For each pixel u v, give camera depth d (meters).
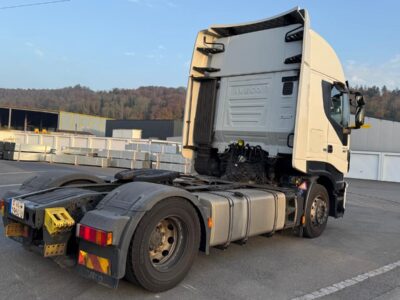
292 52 6.60
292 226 6.41
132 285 4.36
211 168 7.52
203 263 5.30
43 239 4.19
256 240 6.70
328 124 7.08
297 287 4.61
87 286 4.27
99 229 3.76
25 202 4.41
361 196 15.28
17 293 4.02
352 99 7.81
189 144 7.62
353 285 4.76
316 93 6.73
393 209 11.97
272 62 6.80
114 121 57.91
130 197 4.08
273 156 6.76
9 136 41.00
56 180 5.23
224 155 7.35
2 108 67.88
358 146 32.34
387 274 5.25
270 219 5.86
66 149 27.03
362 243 6.97
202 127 7.54
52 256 4.21
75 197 4.39
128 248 3.89
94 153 25.80
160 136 53.66
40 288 4.17
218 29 7.45
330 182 7.38
